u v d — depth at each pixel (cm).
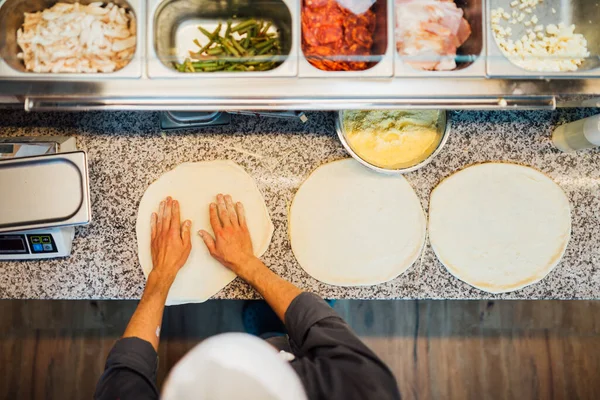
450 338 181
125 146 138
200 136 139
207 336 178
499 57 112
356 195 141
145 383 108
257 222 139
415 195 141
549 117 141
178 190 139
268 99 115
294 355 122
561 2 134
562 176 142
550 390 182
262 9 128
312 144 140
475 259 140
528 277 140
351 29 120
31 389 177
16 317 177
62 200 122
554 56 123
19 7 115
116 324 178
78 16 118
